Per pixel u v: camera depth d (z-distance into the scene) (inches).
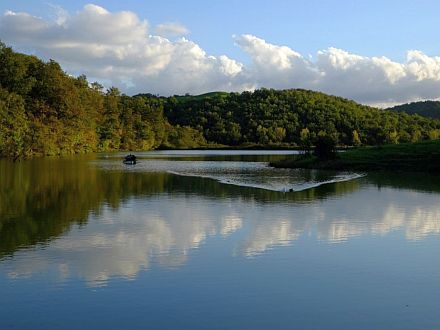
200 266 655.8
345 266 661.3
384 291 566.6
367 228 903.7
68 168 2541.8
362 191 1521.9
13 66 3944.4
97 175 2113.7
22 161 3201.3
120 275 614.5
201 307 514.0
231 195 1401.3
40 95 4244.6
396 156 2733.8
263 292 559.5
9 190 1470.2
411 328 467.2
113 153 5211.6
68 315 490.9
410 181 1892.2
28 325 467.5
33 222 945.5
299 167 2812.5
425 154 2706.7
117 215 1034.1
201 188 1594.5
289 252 730.2
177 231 870.4
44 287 569.0
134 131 6565.0
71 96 4495.6
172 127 7662.4
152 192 1470.2
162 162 3476.9
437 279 609.6
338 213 1066.7
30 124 3703.3
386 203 1235.2
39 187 1567.4
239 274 622.8
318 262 679.1
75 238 810.8
